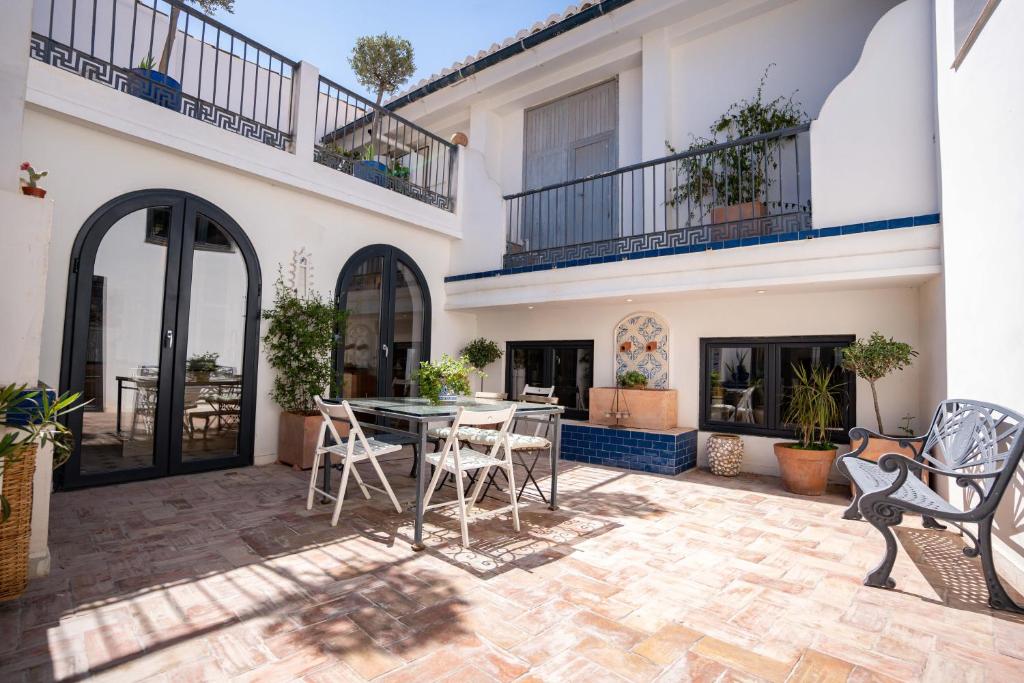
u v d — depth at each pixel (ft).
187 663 6.56
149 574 9.25
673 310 21.84
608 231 26.76
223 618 7.73
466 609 8.20
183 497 14.24
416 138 34.63
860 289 17.69
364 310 22.48
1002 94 9.95
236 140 17.58
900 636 7.63
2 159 9.22
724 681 6.45
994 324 10.39
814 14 21.90
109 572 9.30
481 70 28.71
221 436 17.75
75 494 14.25
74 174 14.57
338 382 20.99
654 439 19.17
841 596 8.95
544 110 30.17
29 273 8.80
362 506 13.93
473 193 26.11
